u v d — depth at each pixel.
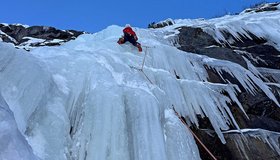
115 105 6.08
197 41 11.31
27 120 5.18
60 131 5.46
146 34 10.87
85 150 5.64
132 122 6.13
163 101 7.12
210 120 7.89
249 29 12.20
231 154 7.52
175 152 6.34
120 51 9.01
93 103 6.06
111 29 10.78
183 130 6.73
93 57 7.48
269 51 11.61
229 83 9.35
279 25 12.69
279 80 10.41
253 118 8.48
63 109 5.81
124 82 7.12
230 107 8.53
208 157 7.39
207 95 8.24
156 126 6.17
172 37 11.29
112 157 5.55
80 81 6.63
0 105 4.08
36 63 5.80
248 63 10.45
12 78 5.23
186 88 8.16
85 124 5.88
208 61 9.71
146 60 8.83
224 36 11.76
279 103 9.38
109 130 5.77
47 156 5.06
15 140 3.87
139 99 6.38
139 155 5.75
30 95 5.32
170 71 9.05
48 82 5.86
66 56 7.19
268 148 7.67
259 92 9.32
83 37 10.80
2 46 5.34
